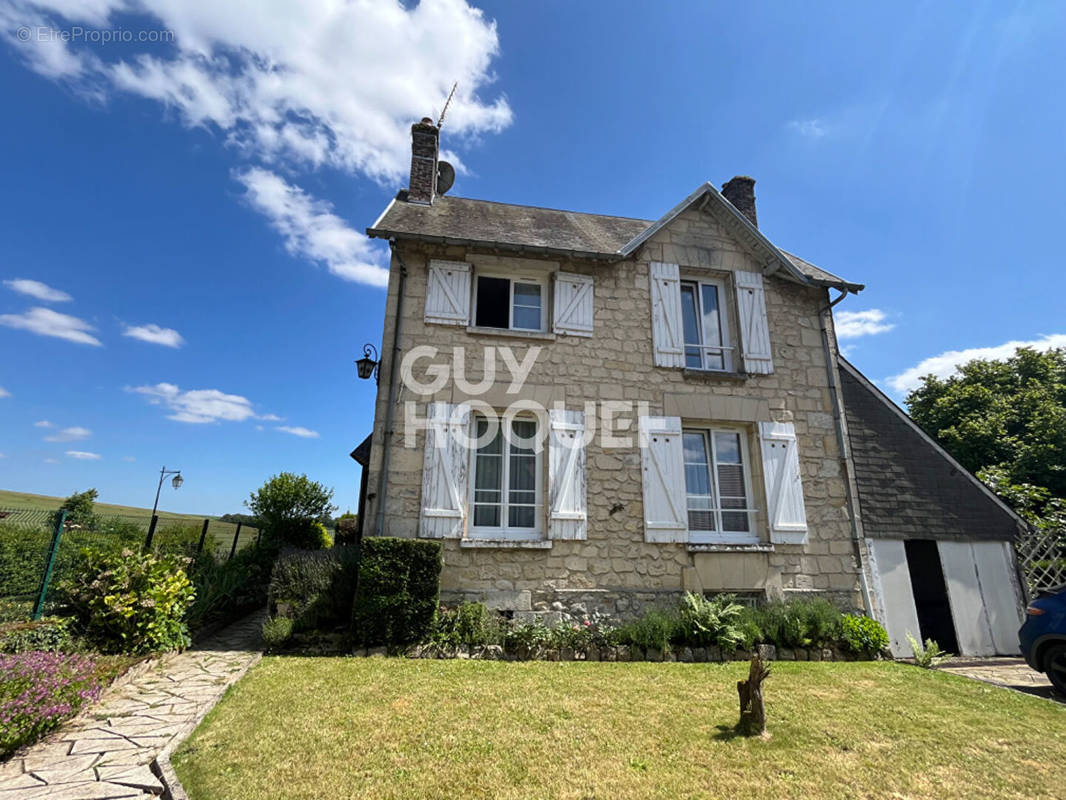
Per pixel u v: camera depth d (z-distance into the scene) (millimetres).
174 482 20328
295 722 3785
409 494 6785
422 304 7473
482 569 6703
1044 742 3799
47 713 3449
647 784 2992
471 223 8523
